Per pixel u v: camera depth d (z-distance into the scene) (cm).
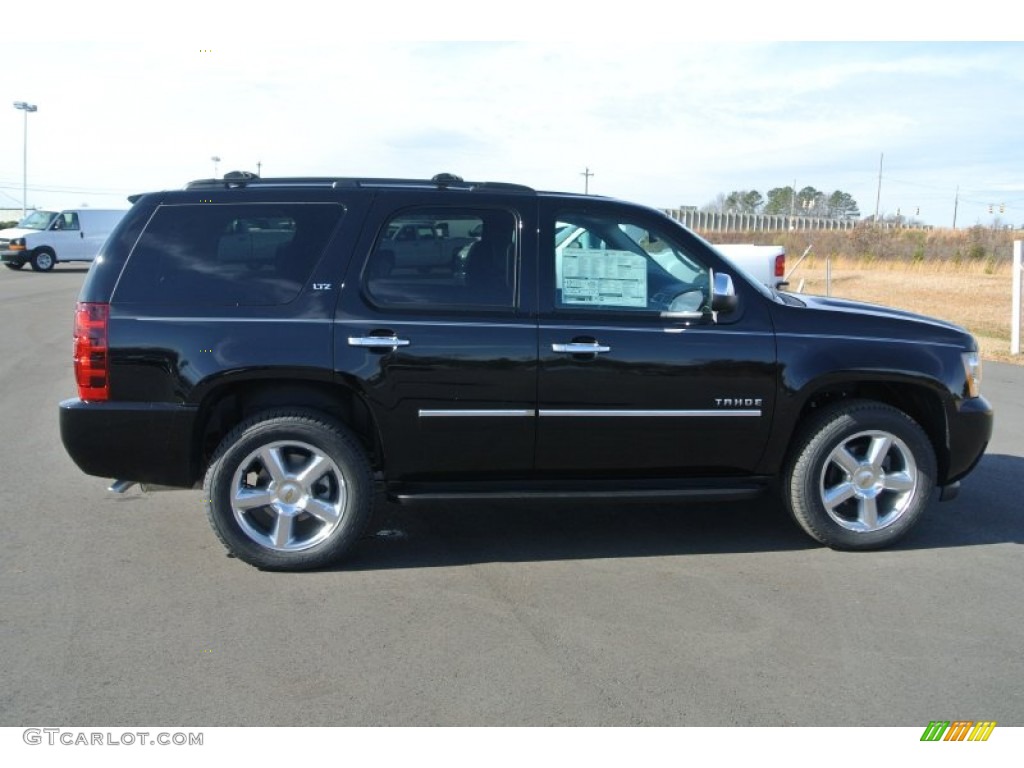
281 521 452
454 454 457
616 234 472
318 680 346
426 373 445
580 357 452
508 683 346
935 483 494
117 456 441
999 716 328
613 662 364
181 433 439
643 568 466
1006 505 577
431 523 536
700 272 477
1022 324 1639
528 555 484
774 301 483
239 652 368
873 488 489
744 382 467
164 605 412
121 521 528
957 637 389
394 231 456
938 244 3562
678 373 460
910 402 514
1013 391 988
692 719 323
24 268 3009
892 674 356
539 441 459
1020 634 393
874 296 2264
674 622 401
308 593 429
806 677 353
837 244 3947
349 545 455
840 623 402
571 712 326
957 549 498
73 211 2903
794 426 480
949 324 509
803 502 483
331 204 458
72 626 389
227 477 445
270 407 459
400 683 345
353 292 447
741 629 395
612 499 470
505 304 455
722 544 504
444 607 415
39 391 905
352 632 388
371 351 442
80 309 439
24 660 358
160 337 436
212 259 449
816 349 473
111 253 448
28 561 463
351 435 452
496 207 463
